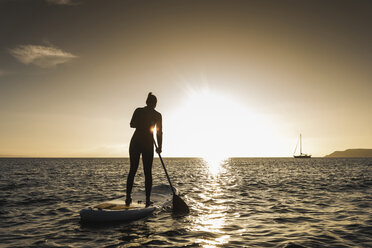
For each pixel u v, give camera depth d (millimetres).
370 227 4301
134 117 5148
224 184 12344
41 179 15336
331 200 7316
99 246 3346
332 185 11758
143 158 5199
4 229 4203
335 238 3703
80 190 9766
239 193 8906
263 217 5094
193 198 7656
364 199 7504
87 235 3822
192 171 26641
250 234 3918
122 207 4887
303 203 6789
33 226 4379
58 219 4902
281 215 5285
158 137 5422
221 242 3518
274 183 12844
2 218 5027
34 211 5723
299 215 5289
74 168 33812
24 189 10000
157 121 5336
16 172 23094
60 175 19391
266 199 7508
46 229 4176
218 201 7105
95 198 7688
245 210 5805
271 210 5820
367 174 20656
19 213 5508
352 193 8922
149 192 5277
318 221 4762
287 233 3973
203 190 9789
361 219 4898
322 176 18359
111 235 3814
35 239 3652
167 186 7496
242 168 35156
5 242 3525
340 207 6207
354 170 28062
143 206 5125
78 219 4887
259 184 12328
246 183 12867
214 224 4504
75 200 7301
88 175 19625
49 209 5953
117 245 3377
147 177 5254
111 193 8883
